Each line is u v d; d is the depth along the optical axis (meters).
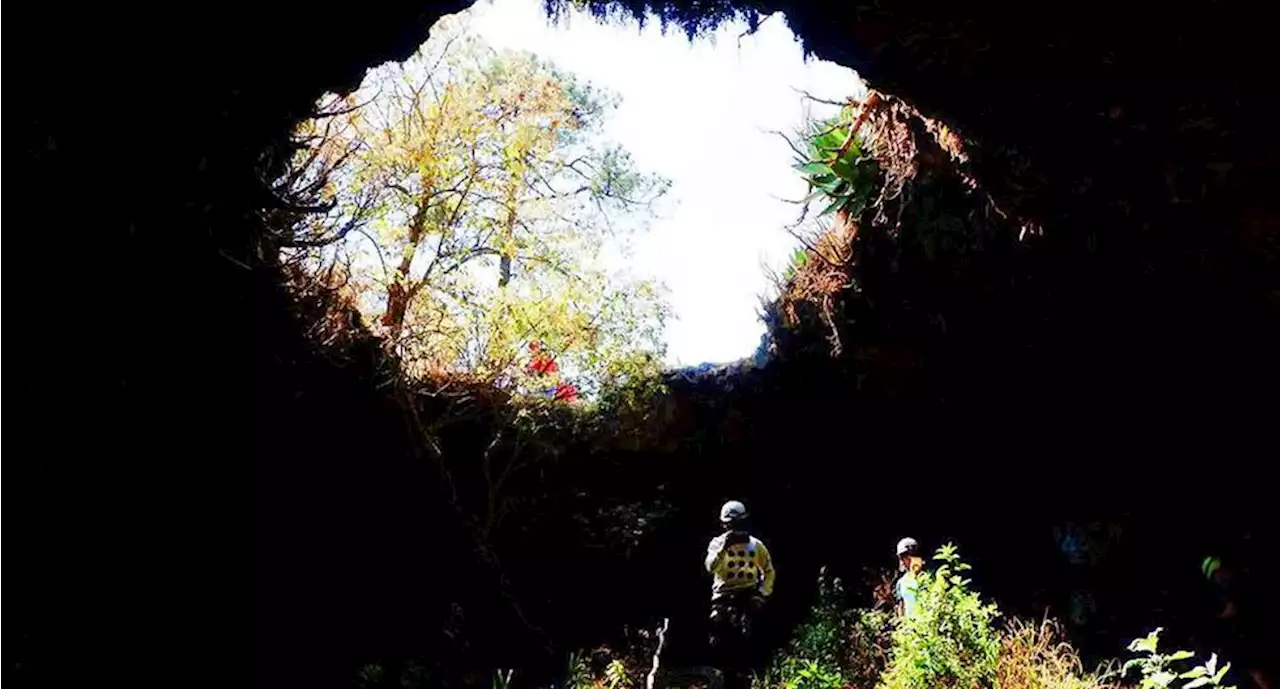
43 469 3.26
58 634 3.29
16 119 3.09
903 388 9.29
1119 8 4.48
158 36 3.58
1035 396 8.62
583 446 9.96
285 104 4.75
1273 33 4.23
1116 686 5.89
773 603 9.51
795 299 9.50
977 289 8.11
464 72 9.27
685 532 9.95
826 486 9.98
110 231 3.58
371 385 7.00
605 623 9.36
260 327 5.08
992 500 9.24
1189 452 7.66
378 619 6.56
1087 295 7.24
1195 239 5.74
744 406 9.98
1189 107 4.87
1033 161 6.02
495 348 9.20
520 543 9.54
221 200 4.37
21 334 3.16
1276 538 6.89
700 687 7.63
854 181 8.36
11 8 2.98
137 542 3.79
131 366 3.76
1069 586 8.28
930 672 5.16
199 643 4.24
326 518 5.96
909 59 5.57
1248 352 6.53
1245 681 6.62
